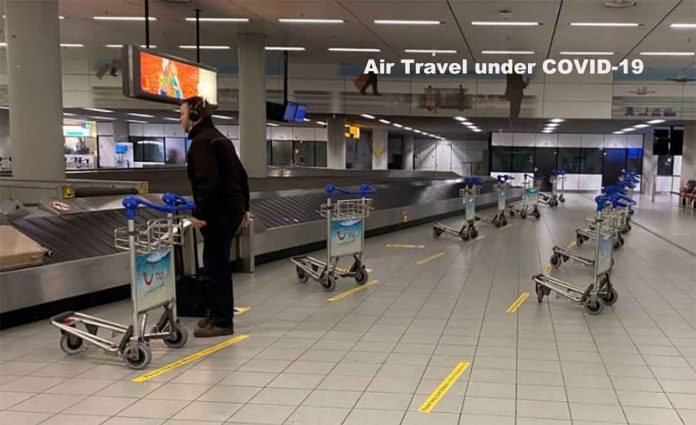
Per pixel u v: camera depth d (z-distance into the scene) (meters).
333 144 22.09
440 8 10.71
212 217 4.37
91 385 3.52
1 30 12.74
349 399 3.31
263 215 8.59
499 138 28.41
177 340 4.22
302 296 5.96
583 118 18.83
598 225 5.25
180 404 3.24
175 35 14.02
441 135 34.12
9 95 7.66
